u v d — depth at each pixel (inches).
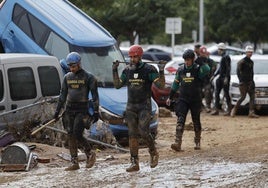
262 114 1656.0
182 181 746.8
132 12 2630.4
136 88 792.9
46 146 992.9
